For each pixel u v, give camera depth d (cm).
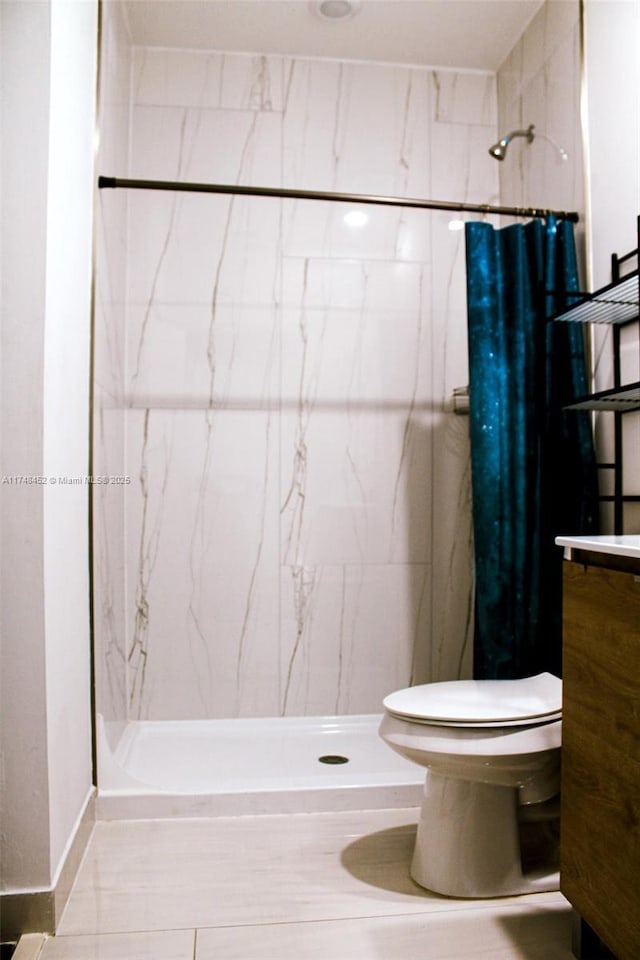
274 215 268
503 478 211
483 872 155
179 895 154
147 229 261
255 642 262
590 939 131
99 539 204
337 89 275
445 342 274
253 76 271
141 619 256
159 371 260
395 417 271
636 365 193
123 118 247
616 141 199
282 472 265
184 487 260
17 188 140
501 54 274
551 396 210
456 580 271
